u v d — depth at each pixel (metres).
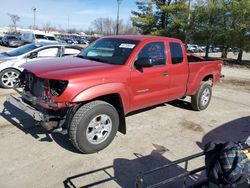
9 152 4.01
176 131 5.29
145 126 5.44
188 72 5.93
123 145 4.49
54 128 3.88
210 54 35.56
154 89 5.07
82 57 5.13
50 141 4.45
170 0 31.11
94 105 3.95
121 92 4.32
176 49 5.60
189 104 7.25
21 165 3.69
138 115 6.09
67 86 3.69
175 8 29.42
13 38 31.58
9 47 29.70
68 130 3.89
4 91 7.68
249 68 20.52
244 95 9.30
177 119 6.00
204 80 6.95
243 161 2.40
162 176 3.62
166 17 31.17
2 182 3.29
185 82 5.93
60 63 4.43
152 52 4.99
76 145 3.93
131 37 5.15
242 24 22.69
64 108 3.91
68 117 3.86
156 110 6.56
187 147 4.59
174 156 4.23
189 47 33.78
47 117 3.79
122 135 4.89
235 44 24.08
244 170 2.37
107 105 4.11
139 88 4.70
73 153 4.09
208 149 2.56
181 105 7.14
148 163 3.96
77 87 3.76
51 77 3.75
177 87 5.71
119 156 4.11
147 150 4.37
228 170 2.35
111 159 4.00
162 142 4.72
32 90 4.19
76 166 3.74
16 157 3.88
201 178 3.62
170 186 3.39
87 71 3.98
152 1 31.48
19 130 4.81
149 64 4.50
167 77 5.32
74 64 4.36
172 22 29.95
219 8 23.91
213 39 24.98
